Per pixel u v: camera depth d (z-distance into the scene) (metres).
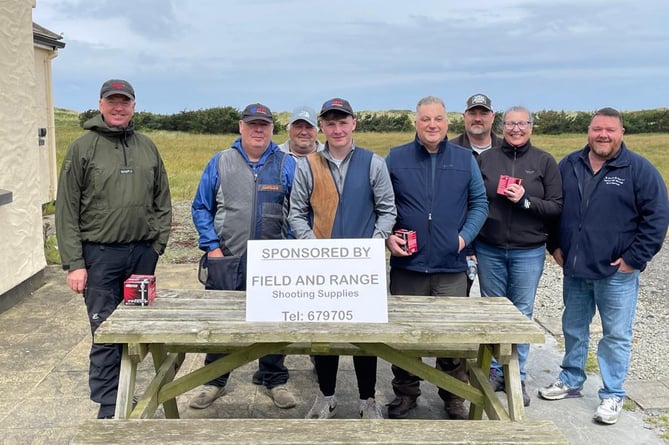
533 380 4.12
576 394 3.84
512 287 3.71
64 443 3.14
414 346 3.33
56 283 6.14
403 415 3.54
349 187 3.12
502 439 2.38
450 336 2.59
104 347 3.21
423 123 3.22
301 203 3.19
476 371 3.21
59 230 3.11
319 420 2.53
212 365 2.95
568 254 3.56
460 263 3.38
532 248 3.62
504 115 3.62
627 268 3.37
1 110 5.30
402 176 3.31
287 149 4.71
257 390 3.86
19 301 5.54
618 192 3.34
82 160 3.09
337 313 2.72
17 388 3.77
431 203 3.28
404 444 2.33
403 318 2.79
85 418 3.40
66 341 4.58
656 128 48.25
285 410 3.59
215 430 2.42
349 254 2.74
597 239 3.41
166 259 7.54
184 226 9.77
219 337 2.54
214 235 3.43
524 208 3.51
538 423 2.53
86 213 3.16
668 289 6.58
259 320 2.71
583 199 3.47
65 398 3.64
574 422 3.51
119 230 3.17
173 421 2.50
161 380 2.95
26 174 5.72
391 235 3.27
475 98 4.24
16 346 4.46
